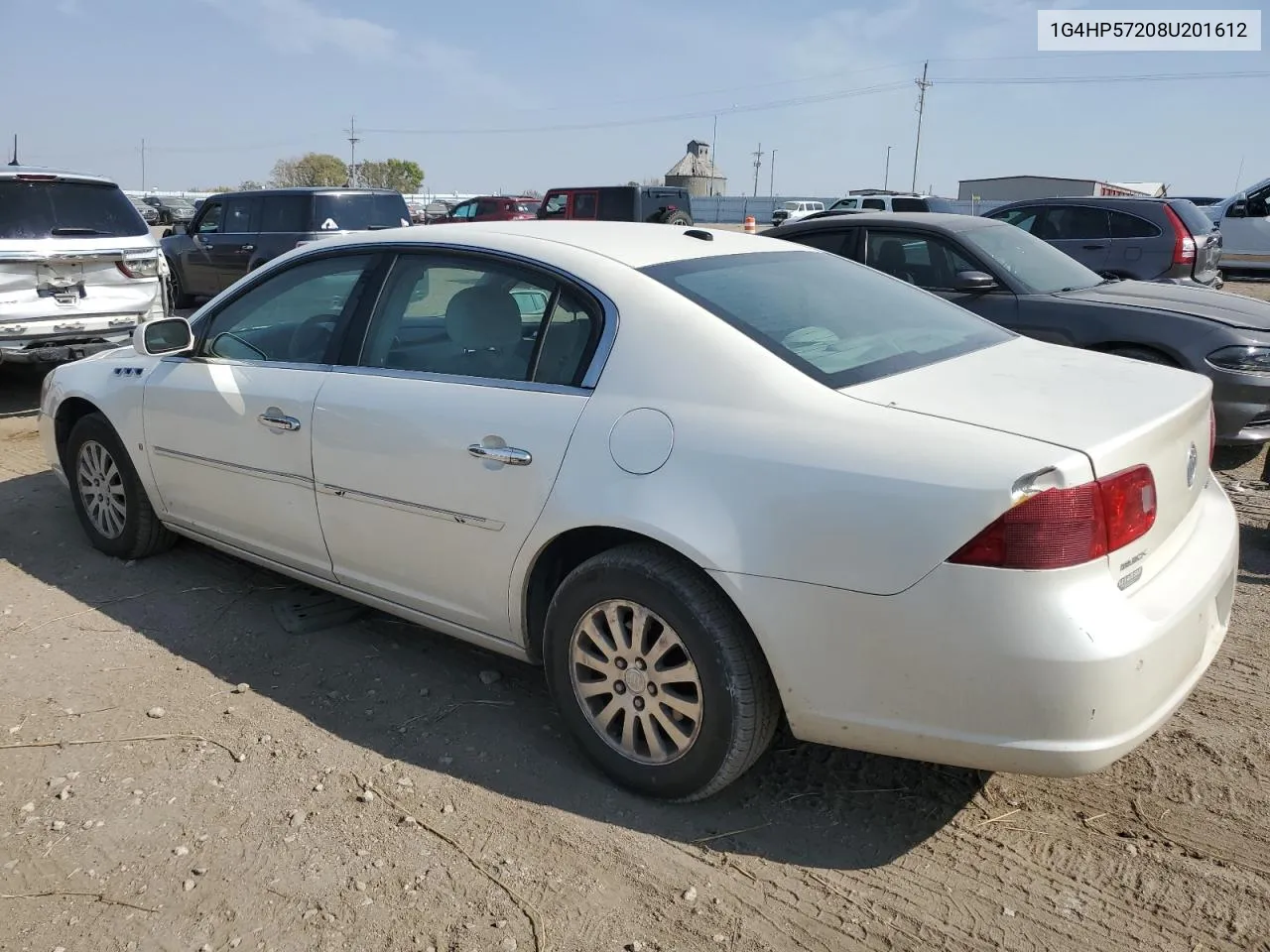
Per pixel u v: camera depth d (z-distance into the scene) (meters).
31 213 7.66
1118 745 2.30
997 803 2.88
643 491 2.69
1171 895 2.50
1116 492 2.30
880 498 2.37
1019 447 2.31
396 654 3.81
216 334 4.10
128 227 8.27
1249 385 5.63
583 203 21.75
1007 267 6.53
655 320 2.86
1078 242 10.53
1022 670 2.25
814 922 2.43
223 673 3.65
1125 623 2.28
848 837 2.75
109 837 2.73
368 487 3.37
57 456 4.90
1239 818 2.79
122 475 4.49
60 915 2.44
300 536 3.71
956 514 2.28
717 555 2.55
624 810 2.87
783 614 2.49
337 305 3.68
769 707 2.67
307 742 3.20
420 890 2.54
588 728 2.97
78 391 4.61
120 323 8.12
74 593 4.35
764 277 3.25
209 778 2.99
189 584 4.43
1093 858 2.64
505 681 3.61
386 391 3.33
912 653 2.36
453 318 3.29
